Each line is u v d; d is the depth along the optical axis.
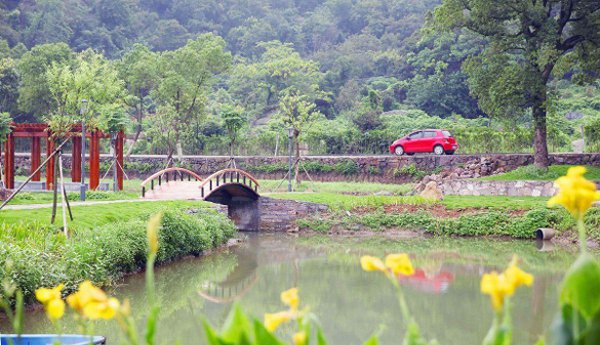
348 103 70.19
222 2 102.12
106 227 18.03
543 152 33.25
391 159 39.25
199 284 18.17
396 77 76.50
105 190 32.91
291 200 30.81
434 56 71.06
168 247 20.91
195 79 47.09
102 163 44.47
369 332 13.10
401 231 28.86
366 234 29.05
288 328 13.49
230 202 31.45
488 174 35.72
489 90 32.28
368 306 15.55
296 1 106.81
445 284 18.31
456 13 32.62
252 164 43.53
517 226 27.19
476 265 21.33
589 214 26.25
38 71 53.53
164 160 45.00
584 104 59.62
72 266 14.43
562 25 32.38
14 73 58.38
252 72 72.19
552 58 30.28
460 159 37.25
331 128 55.66
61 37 81.81
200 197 28.98
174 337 12.62
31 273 12.83
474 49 67.25
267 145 48.62
